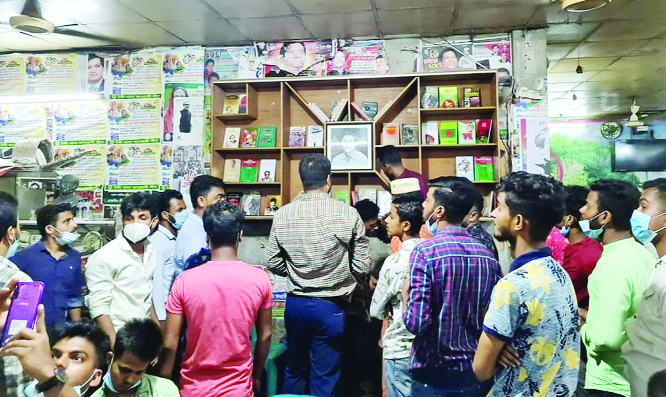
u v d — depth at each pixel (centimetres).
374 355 352
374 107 445
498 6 391
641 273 169
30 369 107
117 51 484
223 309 194
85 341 165
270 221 449
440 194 198
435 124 440
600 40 501
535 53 444
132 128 478
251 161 457
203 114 472
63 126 487
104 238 392
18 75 493
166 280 291
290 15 404
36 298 113
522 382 136
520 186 143
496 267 186
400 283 220
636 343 135
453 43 453
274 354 324
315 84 455
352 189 443
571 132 996
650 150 942
